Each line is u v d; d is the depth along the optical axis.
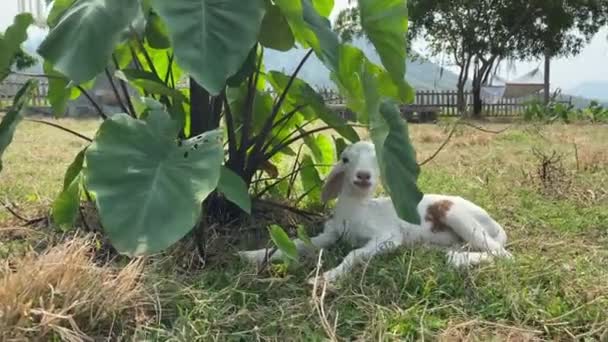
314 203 2.06
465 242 1.62
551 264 1.48
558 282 1.38
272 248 1.53
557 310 1.26
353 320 1.21
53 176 2.77
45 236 1.66
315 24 1.47
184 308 1.22
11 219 1.88
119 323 1.15
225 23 1.20
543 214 2.09
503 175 2.87
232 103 1.88
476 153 3.95
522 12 11.13
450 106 11.95
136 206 1.13
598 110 8.33
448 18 11.38
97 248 1.54
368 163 1.55
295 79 1.80
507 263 1.45
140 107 1.86
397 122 1.50
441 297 1.33
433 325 1.19
